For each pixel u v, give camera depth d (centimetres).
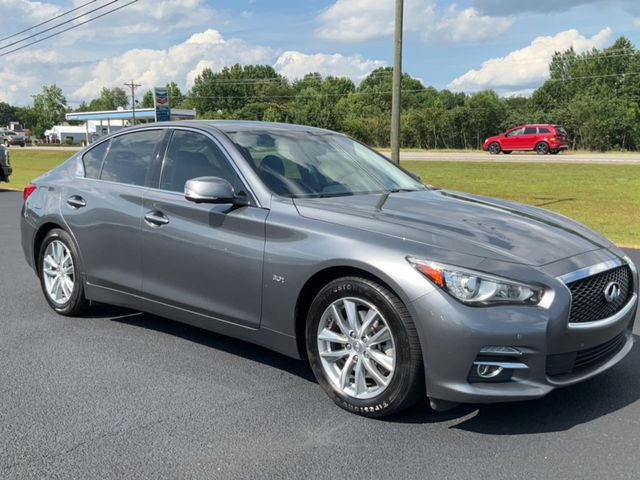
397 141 1314
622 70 8894
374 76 13162
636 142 6200
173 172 461
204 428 342
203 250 420
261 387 398
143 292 469
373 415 350
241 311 407
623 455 311
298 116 8294
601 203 1492
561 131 3947
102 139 538
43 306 586
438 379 323
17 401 377
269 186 409
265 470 299
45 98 13562
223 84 13388
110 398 381
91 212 502
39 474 296
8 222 1155
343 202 402
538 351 316
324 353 370
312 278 368
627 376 411
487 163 3125
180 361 444
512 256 335
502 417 353
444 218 379
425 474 295
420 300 322
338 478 292
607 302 353
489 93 8794
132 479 292
